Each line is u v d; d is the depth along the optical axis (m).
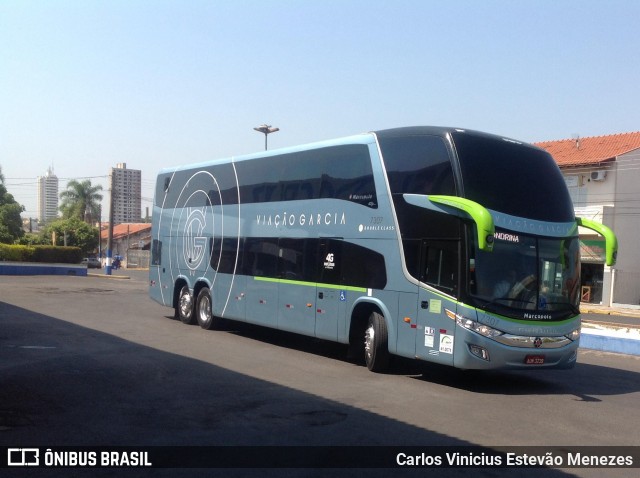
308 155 13.70
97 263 68.56
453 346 10.04
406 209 11.10
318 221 13.13
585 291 38.22
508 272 10.24
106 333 15.23
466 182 10.21
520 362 10.18
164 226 19.38
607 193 36.62
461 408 8.94
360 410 8.47
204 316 17.03
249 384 9.88
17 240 68.50
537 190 10.95
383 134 11.87
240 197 15.82
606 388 11.22
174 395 8.95
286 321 13.81
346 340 12.12
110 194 46.25
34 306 21.27
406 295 10.93
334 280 12.53
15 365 10.80
